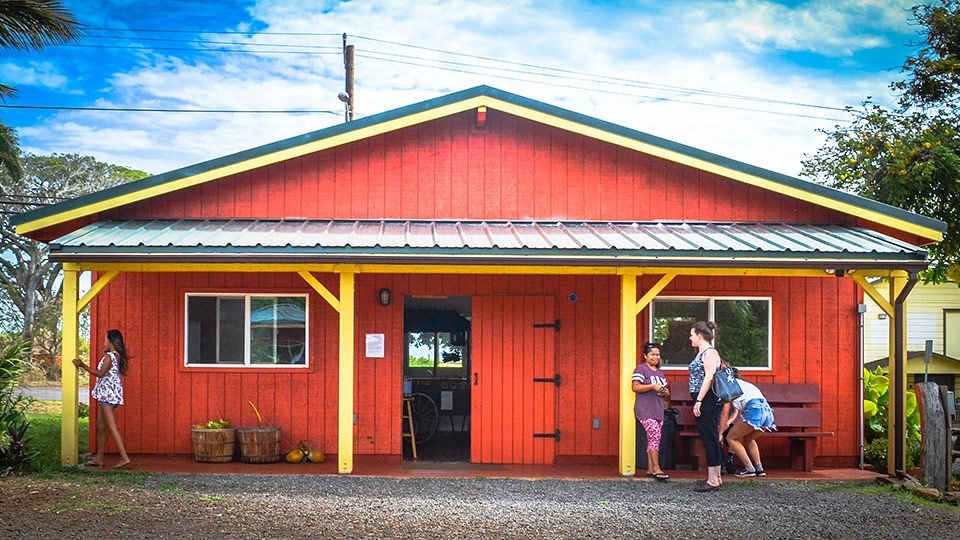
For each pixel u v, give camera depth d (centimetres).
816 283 1291
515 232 1195
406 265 1117
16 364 1171
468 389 1551
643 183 1297
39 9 1180
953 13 2225
